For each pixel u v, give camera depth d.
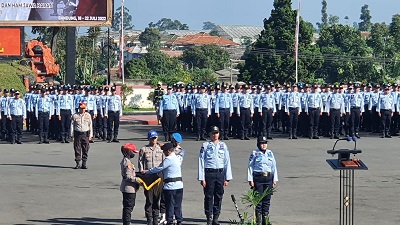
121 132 36.44
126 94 60.78
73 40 42.94
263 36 67.25
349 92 33.81
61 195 19.09
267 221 14.77
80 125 23.50
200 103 32.19
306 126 33.56
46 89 31.78
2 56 42.25
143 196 19.17
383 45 91.38
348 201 14.71
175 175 15.00
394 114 34.47
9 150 28.81
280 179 21.64
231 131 33.50
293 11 66.94
